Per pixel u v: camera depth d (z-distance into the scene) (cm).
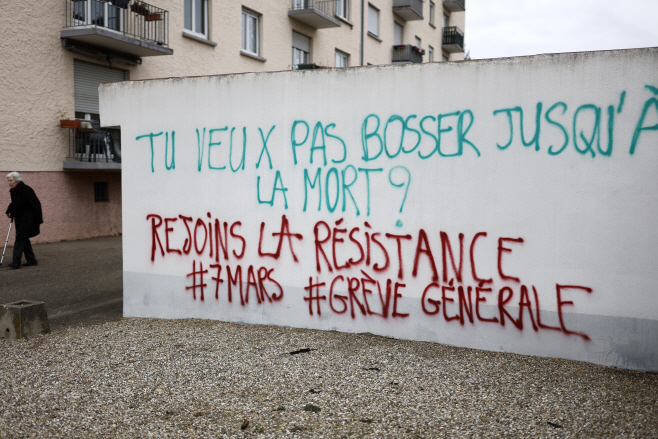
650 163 394
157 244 592
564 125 418
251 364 434
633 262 403
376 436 314
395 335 493
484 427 321
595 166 410
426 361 432
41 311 542
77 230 1384
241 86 539
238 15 1780
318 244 518
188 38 1595
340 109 498
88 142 1375
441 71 457
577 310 423
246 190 546
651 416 327
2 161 1176
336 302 515
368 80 485
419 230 475
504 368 414
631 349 407
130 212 601
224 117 549
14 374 419
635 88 395
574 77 413
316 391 379
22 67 1203
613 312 411
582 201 416
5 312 526
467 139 452
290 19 2009
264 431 323
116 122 599
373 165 488
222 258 562
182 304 585
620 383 380
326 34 2222
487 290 453
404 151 475
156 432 323
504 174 441
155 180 587
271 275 541
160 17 1455
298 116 516
